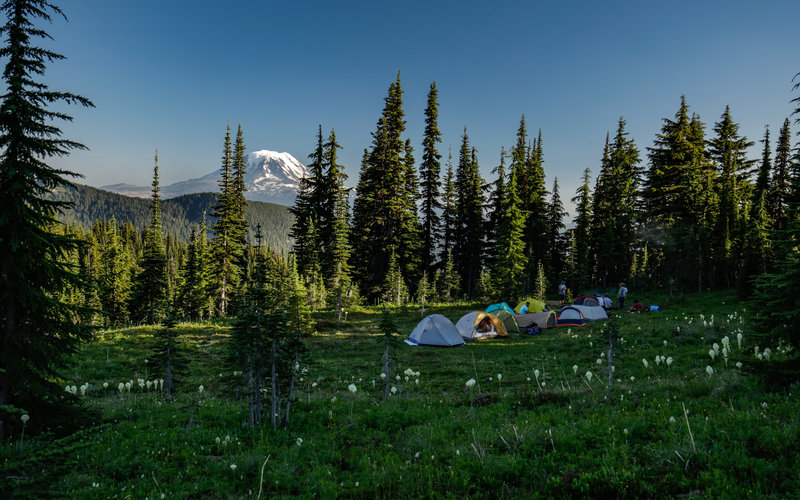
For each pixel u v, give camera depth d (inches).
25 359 319.9
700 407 315.0
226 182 1824.6
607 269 1996.8
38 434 316.5
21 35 312.5
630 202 1985.7
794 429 236.4
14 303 315.6
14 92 312.7
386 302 1737.2
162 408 446.3
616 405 356.5
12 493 190.4
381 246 1824.6
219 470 274.2
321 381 619.2
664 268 1729.8
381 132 1818.4
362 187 1921.8
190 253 2171.5
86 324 360.2
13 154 310.3
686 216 1643.7
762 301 362.6
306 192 2022.6
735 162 1827.0
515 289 1617.9
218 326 1150.3
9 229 305.4
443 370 665.0
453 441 306.2
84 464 278.1
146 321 1820.9
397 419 381.4
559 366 638.5
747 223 1489.9
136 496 234.5
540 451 273.6
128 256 2564.0
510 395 442.0
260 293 363.3
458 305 1680.6
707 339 668.1
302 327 1072.2
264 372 370.3
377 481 252.1
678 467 218.7
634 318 984.9
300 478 264.2
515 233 1624.0
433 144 1967.3
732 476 202.8
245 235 1863.9
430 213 2025.1
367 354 856.3
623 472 216.7
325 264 1740.9
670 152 1660.9
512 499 220.8
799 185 371.2
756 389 337.4
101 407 447.5
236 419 392.5
